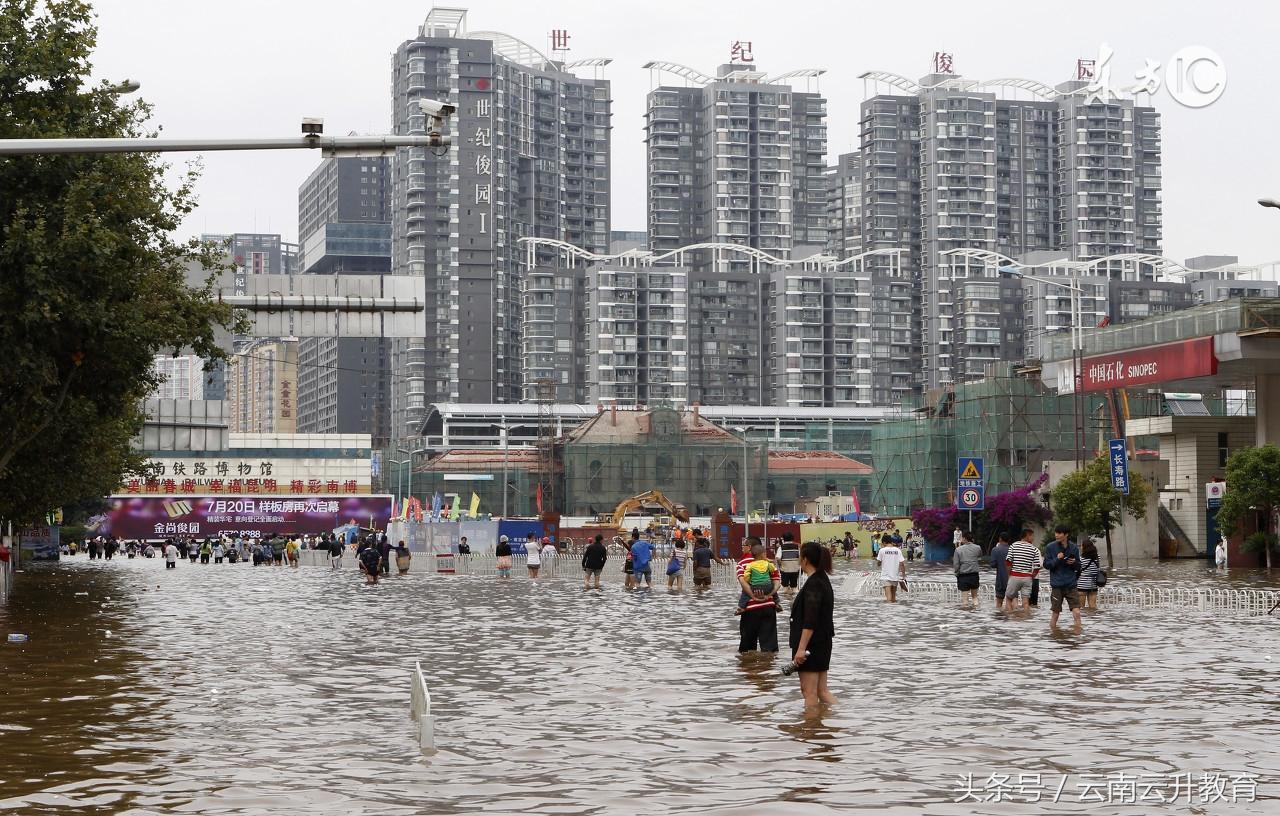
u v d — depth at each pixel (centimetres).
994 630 2870
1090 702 1691
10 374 3128
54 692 1836
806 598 1630
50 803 1098
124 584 5566
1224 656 2286
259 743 1402
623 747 1368
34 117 3322
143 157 3809
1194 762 1266
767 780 1185
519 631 2950
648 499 11025
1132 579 5400
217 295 4794
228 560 9575
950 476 10831
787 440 19350
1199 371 6900
